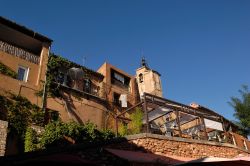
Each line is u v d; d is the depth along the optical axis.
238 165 7.25
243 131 34.41
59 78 25.14
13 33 22.98
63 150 9.36
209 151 16.09
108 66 31.02
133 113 29.47
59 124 19.70
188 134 23.91
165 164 9.91
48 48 24.55
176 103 18.42
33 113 20.25
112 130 24.80
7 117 18.64
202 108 32.78
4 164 7.12
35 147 18.08
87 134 20.64
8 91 19.73
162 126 26.92
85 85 27.47
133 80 33.22
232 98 35.03
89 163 7.88
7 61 21.42
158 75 42.06
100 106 26.56
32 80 22.27
